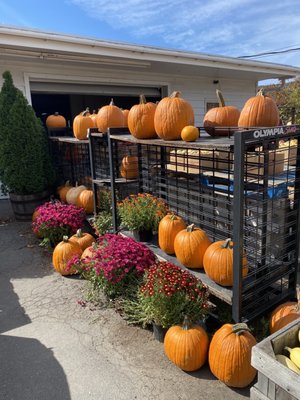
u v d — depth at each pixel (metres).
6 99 5.16
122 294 2.82
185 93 9.14
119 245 2.91
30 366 2.20
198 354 2.06
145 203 3.39
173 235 2.89
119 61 6.73
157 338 2.42
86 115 5.14
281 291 2.67
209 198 2.85
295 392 1.48
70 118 11.02
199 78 9.34
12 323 2.69
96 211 4.47
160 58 6.77
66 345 2.40
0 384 2.05
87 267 3.03
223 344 1.95
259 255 2.57
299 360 1.65
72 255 3.49
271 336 1.74
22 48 5.47
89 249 3.39
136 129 3.24
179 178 3.65
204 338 2.11
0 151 5.21
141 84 8.24
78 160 5.66
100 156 4.87
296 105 11.45
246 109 2.65
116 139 3.71
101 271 2.78
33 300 3.04
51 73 6.82
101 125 4.28
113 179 3.75
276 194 2.52
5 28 4.97
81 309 2.87
